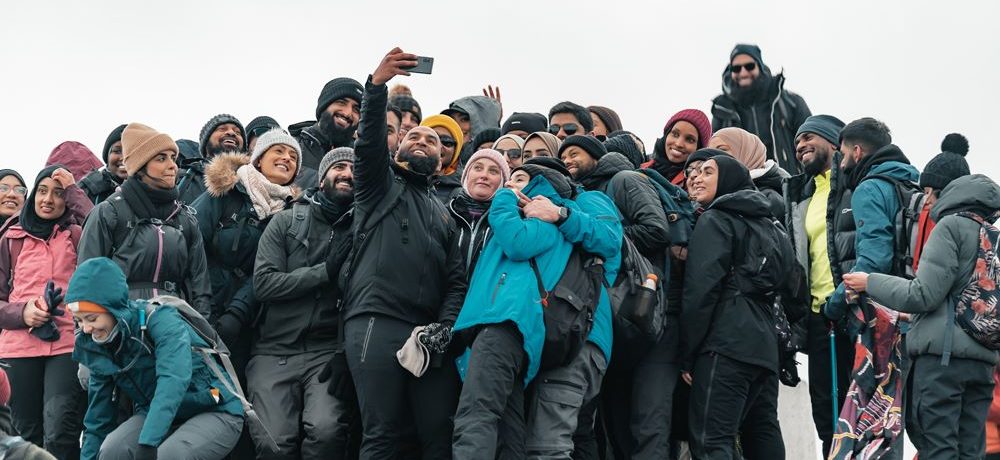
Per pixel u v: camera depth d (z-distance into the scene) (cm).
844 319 1019
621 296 901
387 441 884
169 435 827
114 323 810
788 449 1158
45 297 984
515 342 846
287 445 928
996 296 916
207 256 981
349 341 896
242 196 994
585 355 874
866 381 962
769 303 940
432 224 925
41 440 1009
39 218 1030
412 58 884
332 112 1108
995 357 927
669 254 949
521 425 852
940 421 920
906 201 1002
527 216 876
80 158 1199
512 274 861
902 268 992
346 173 961
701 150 983
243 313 952
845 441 959
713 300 920
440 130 1059
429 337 879
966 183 942
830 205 1052
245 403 855
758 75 1292
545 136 1040
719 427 916
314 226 960
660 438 927
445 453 887
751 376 924
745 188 965
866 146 1043
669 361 941
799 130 1108
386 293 898
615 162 988
